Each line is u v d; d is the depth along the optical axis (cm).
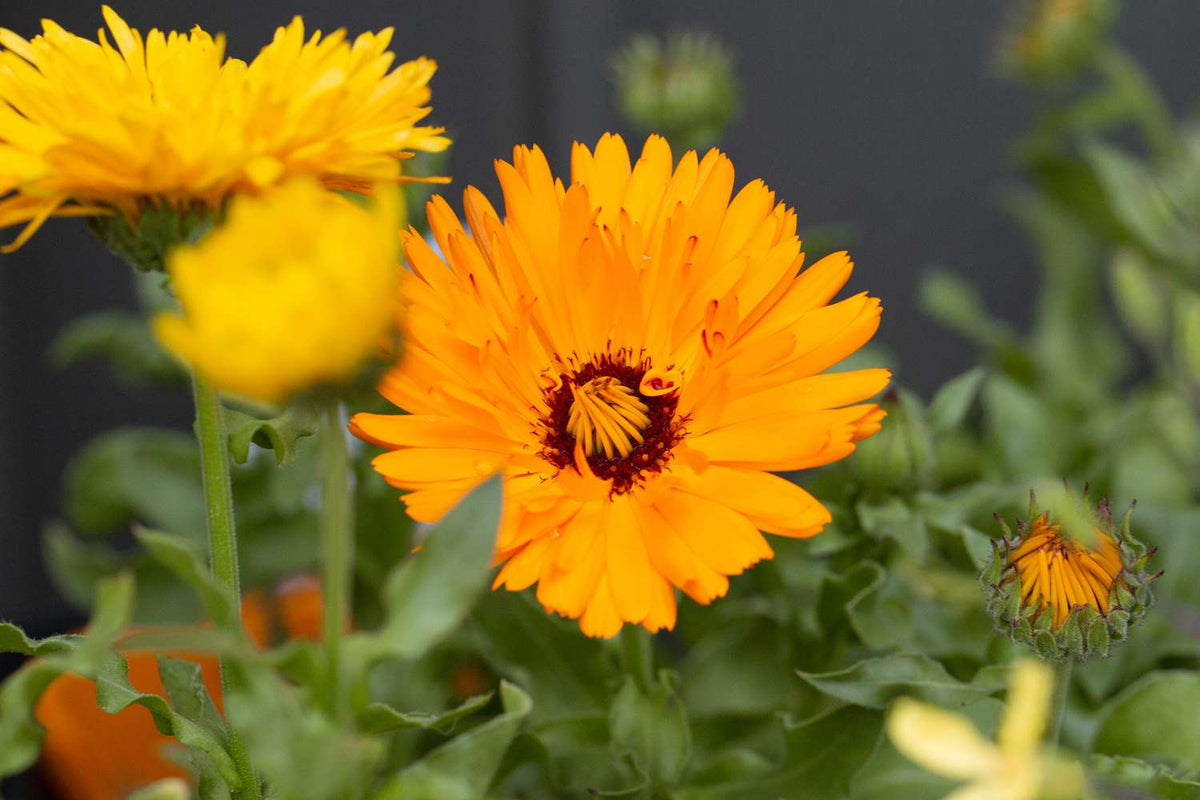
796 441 31
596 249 33
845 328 32
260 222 27
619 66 47
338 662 29
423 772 29
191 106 30
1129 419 46
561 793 37
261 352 27
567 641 37
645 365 34
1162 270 53
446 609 29
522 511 32
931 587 37
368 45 31
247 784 32
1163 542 40
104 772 39
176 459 44
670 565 31
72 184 29
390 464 32
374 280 27
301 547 42
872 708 33
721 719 37
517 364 33
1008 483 45
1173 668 39
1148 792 34
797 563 38
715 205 33
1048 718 33
